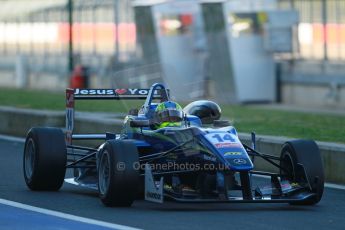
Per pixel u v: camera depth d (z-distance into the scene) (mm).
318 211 40969
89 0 138875
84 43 141000
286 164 42438
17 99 102000
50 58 146000
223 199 39031
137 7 119375
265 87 115062
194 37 116500
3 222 37125
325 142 54250
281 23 114938
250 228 36156
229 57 112688
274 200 39531
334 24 113562
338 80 110500
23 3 156000
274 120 78812
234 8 113125
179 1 116938
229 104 110812
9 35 159000
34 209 40219
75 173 48875
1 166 55969
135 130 44312
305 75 114812
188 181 41844
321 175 41344
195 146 40344
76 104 90625
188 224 36688
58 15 146000
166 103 43500
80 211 39719
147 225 36312
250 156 44375
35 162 44906
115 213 39156
